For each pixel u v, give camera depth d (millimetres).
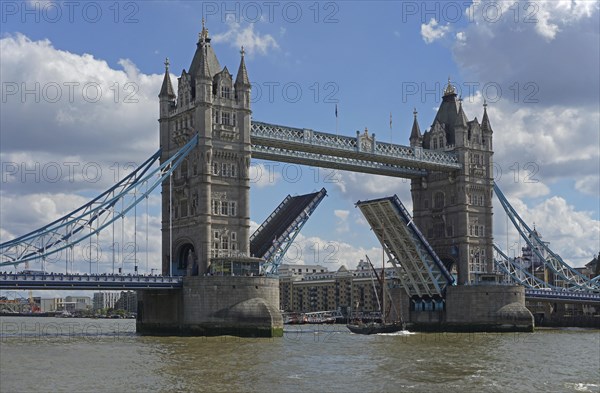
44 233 103625
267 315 104250
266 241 118812
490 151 149250
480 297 134000
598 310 190750
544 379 61219
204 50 113875
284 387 55656
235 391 53500
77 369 63312
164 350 81000
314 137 122625
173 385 55406
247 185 114812
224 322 105062
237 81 116375
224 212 112625
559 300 155875
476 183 146000
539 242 158500
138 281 104938
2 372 61219
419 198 150250
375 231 131250
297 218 119375
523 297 137125
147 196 108688
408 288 141875
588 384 58625
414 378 61062
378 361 72875
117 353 76750
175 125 118312
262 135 117562
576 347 93938
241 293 106375
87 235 104875
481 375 63188
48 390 52625
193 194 112500
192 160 113125
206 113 111938
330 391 54250
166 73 120438
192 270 111375
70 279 99688
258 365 68062
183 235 113938
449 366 69312
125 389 53312
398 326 130250
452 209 145000
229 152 113750
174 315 110000
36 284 97000
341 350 84688
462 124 145125
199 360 71125
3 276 95000
